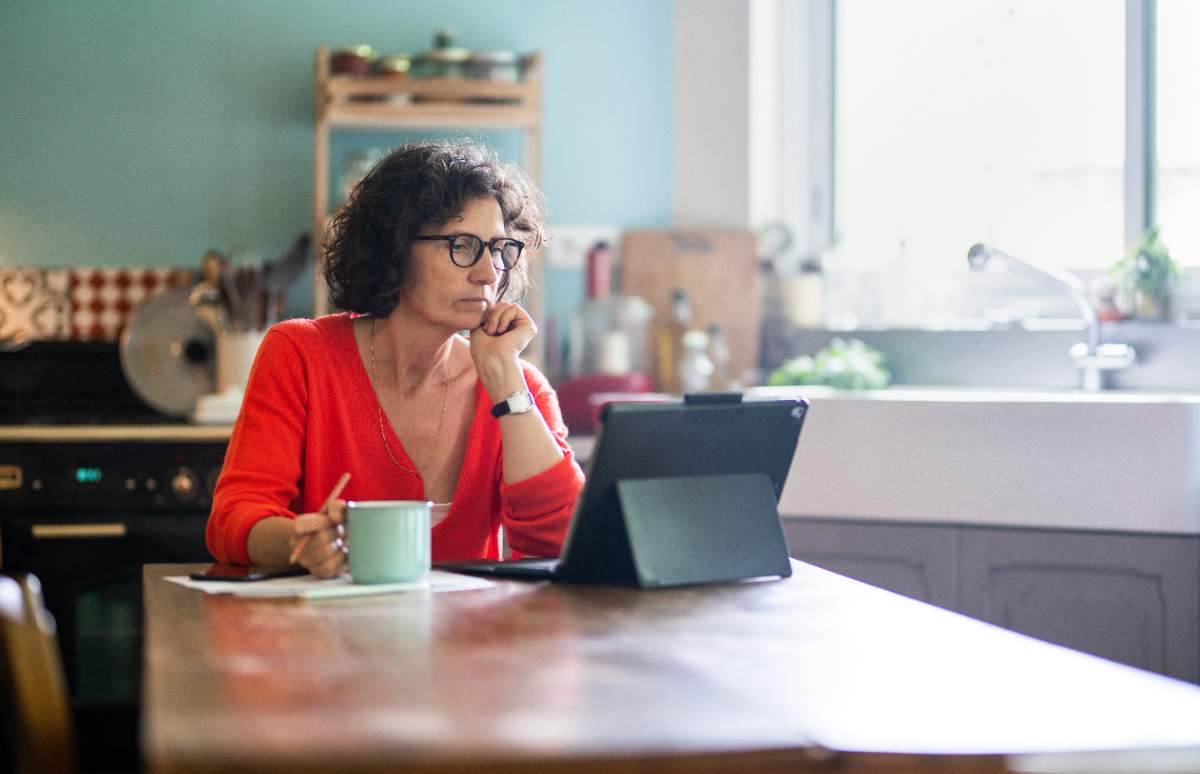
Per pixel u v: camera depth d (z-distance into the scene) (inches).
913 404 111.0
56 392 149.7
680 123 157.6
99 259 153.8
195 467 127.0
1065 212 138.0
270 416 71.2
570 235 157.2
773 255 157.2
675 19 157.6
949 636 48.6
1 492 124.6
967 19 145.4
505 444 69.9
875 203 154.9
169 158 154.4
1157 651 102.6
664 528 59.4
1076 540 105.3
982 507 108.2
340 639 45.8
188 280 154.0
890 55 153.1
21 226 153.0
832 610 53.4
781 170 160.7
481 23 157.0
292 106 155.2
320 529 59.2
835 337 147.7
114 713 57.5
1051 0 138.3
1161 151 131.3
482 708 36.2
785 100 160.1
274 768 30.3
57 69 153.1
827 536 115.7
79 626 124.6
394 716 35.1
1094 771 34.3
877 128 154.6
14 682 34.1
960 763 34.2
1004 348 134.3
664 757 32.2
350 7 155.3
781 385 132.6
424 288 70.4
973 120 145.3
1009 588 108.0
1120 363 119.1
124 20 153.6
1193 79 129.1
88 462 125.8
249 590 56.1
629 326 152.5
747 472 63.0
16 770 36.7
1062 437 104.9
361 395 73.3
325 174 147.6
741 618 51.4
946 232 147.8
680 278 154.9
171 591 56.3
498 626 48.8
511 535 69.9
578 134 157.8
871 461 112.8
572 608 53.1
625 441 58.4
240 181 154.9
